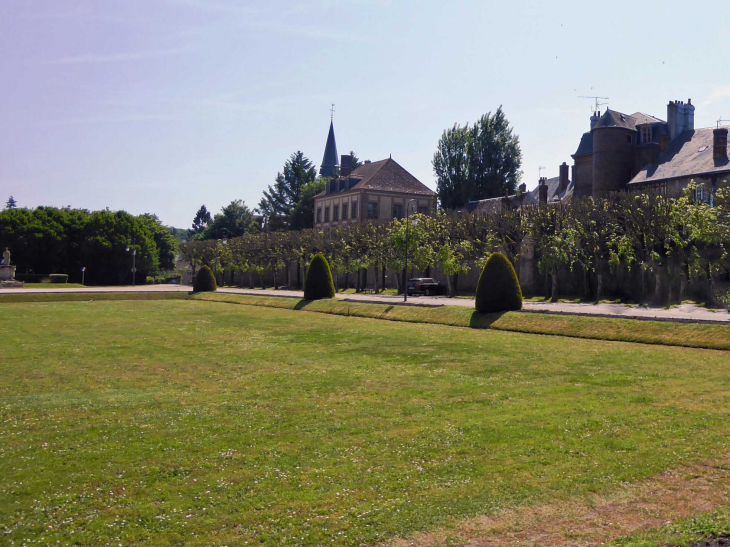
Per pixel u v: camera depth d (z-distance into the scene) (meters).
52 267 89.62
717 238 30.69
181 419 11.73
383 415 11.80
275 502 7.71
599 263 37.56
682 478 8.18
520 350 20.05
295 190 119.06
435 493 7.89
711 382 14.01
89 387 15.00
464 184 81.00
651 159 52.91
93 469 8.95
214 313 39.28
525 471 8.55
